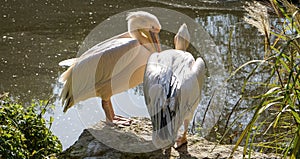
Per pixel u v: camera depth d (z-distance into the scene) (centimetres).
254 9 386
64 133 632
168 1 1180
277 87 362
